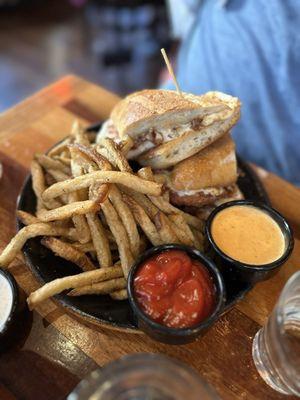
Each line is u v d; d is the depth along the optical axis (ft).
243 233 0.83
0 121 1.19
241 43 1.40
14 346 0.74
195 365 0.73
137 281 0.72
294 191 1.05
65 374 0.72
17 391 0.69
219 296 0.70
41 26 2.68
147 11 2.31
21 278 0.84
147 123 0.89
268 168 1.45
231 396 0.70
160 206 0.83
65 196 0.86
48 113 1.23
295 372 0.64
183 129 0.91
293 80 1.32
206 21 1.53
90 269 0.81
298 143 1.38
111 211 0.79
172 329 0.66
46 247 0.84
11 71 2.38
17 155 1.10
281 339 0.64
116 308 0.77
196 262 0.76
